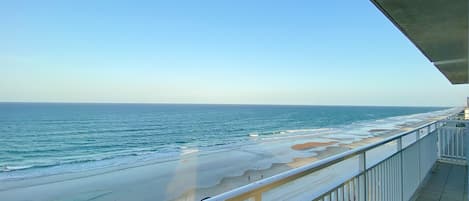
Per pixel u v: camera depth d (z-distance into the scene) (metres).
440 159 6.23
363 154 2.21
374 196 2.43
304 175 1.37
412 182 3.85
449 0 1.83
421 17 2.18
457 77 5.29
